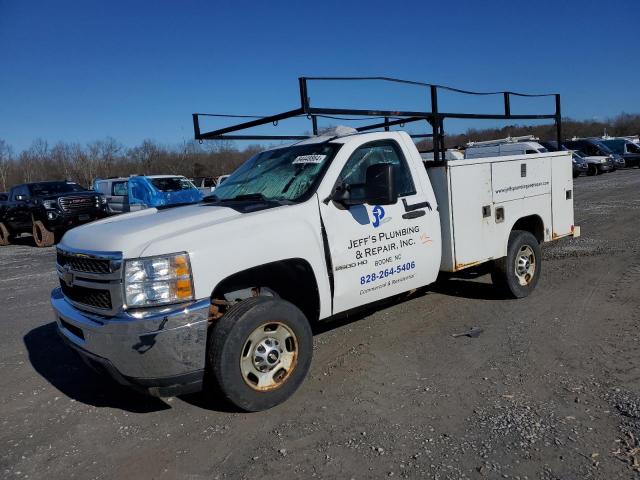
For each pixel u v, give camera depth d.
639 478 2.89
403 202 4.99
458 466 3.12
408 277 5.05
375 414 3.82
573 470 3.00
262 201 4.47
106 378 4.87
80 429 3.94
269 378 4.00
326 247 4.37
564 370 4.34
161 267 3.52
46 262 12.95
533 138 26.38
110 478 3.29
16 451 3.67
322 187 4.44
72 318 3.87
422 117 5.38
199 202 5.01
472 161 5.61
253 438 3.62
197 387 3.73
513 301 6.36
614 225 11.76
